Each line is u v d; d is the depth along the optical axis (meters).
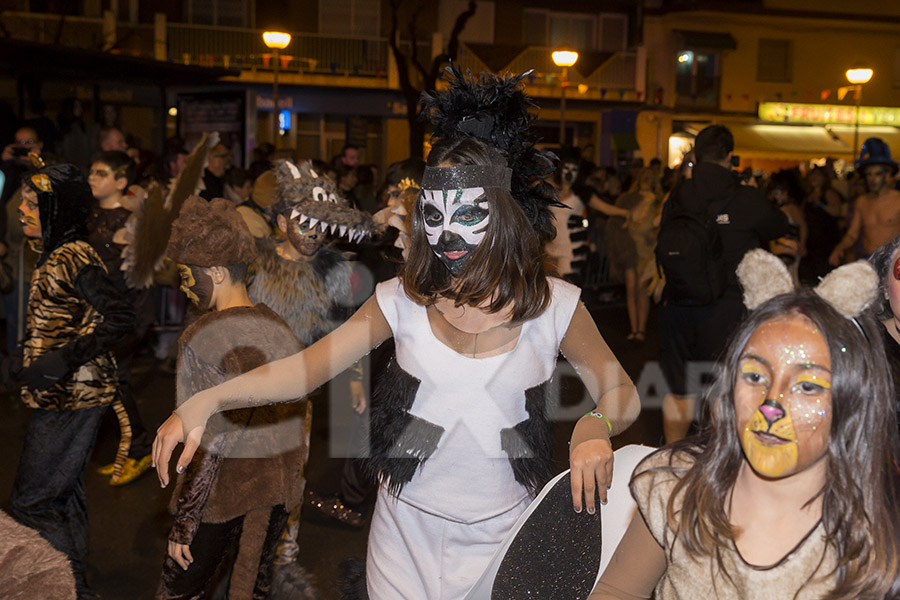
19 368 3.30
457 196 2.20
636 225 9.30
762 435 1.31
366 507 4.47
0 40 12.53
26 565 1.19
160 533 4.35
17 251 7.05
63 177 3.36
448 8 25.62
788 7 29.39
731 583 1.40
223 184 8.55
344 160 12.24
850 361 1.30
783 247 6.32
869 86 30.16
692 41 28.14
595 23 27.31
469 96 2.26
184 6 23.31
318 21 24.42
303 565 3.96
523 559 2.03
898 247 2.07
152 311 5.70
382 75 24.09
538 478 2.31
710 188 4.76
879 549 1.33
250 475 2.69
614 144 26.94
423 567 2.31
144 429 5.10
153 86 15.74
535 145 2.36
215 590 3.03
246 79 23.11
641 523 1.53
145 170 9.57
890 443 1.34
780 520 1.37
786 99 29.73
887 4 30.09
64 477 3.36
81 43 21.45
